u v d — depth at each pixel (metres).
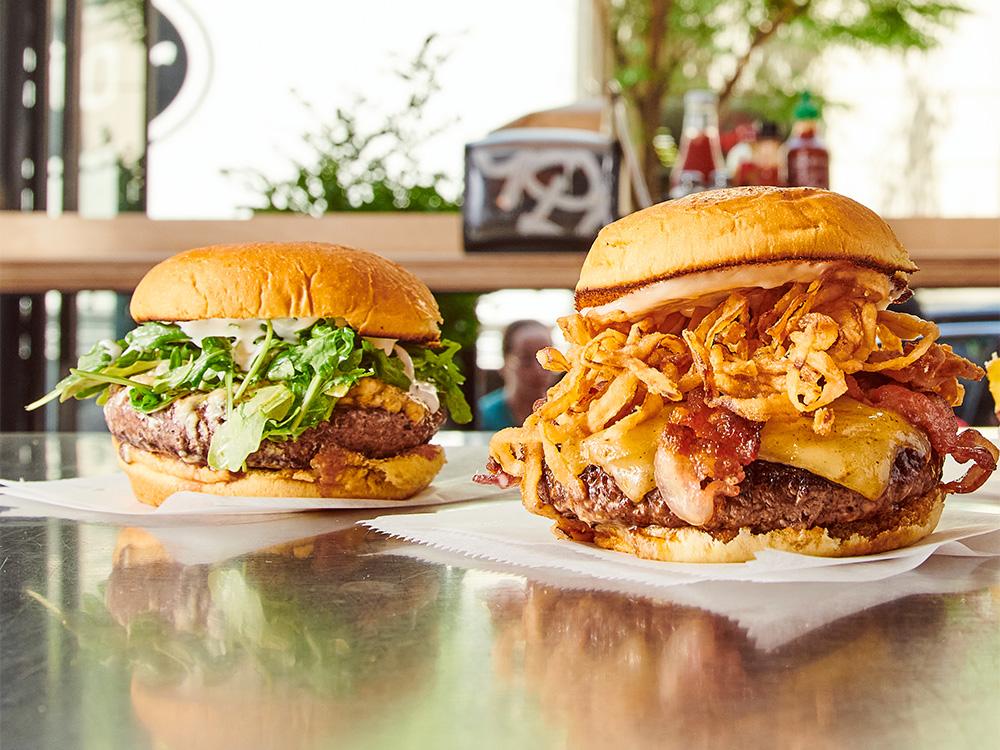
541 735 0.24
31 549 0.44
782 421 0.38
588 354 0.40
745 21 1.52
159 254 0.87
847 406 0.39
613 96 0.91
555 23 1.35
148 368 0.54
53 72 1.14
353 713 0.26
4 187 1.08
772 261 0.38
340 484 0.53
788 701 0.27
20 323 1.10
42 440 0.79
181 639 0.32
